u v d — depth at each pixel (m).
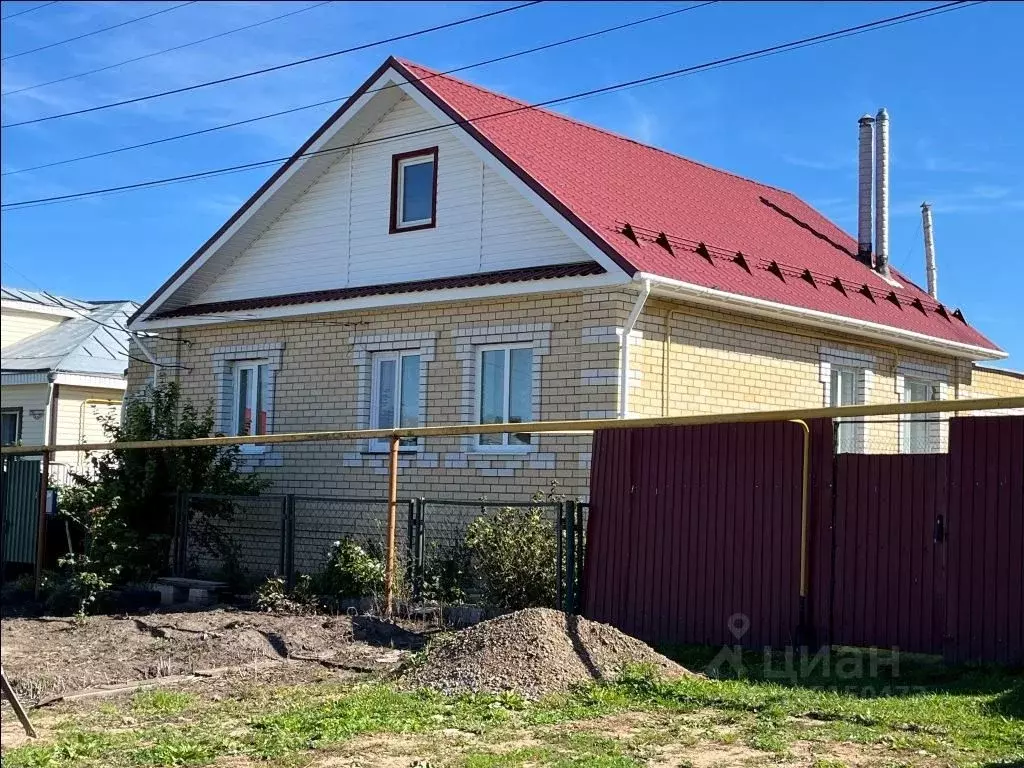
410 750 6.85
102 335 26.86
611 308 13.25
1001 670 8.79
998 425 9.14
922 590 9.37
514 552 11.89
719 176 20.73
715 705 7.94
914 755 6.53
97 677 9.59
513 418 14.31
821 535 9.94
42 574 15.34
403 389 15.56
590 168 16.31
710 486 10.62
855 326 15.95
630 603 11.00
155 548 15.25
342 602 12.88
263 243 17.58
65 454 24.58
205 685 9.27
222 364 17.72
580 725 7.46
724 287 14.00
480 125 15.46
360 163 16.55
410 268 15.77
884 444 17.50
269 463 16.75
